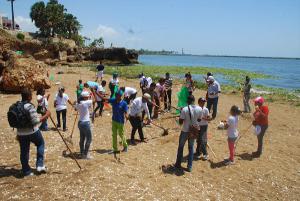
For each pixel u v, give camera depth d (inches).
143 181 337.1
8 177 327.9
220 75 1945.1
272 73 2536.9
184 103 625.9
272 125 620.1
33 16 3501.5
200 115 366.0
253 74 2103.8
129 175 346.9
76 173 342.0
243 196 329.4
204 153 411.5
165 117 614.9
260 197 330.3
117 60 2945.4
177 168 378.9
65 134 490.0
